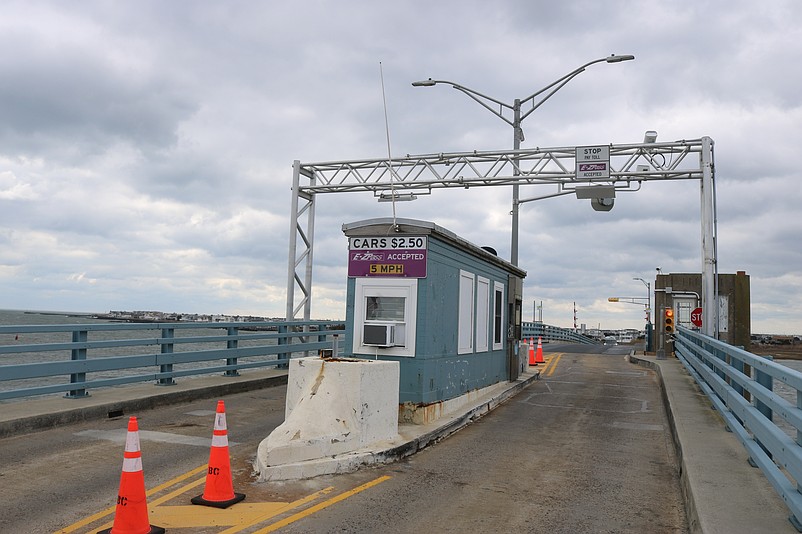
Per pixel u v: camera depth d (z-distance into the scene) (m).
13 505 6.29
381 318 10.77
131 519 5.44
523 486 7.62
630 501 7.14
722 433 9.23
